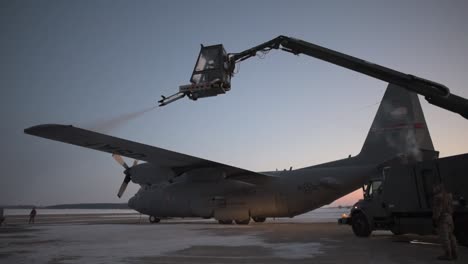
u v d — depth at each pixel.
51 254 8.23
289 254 7.83
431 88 9.04
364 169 16.06
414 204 9.84
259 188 18.14
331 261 6.87
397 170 10.49
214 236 12.25
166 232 14.27
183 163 17.02
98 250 8.85
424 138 14.87
